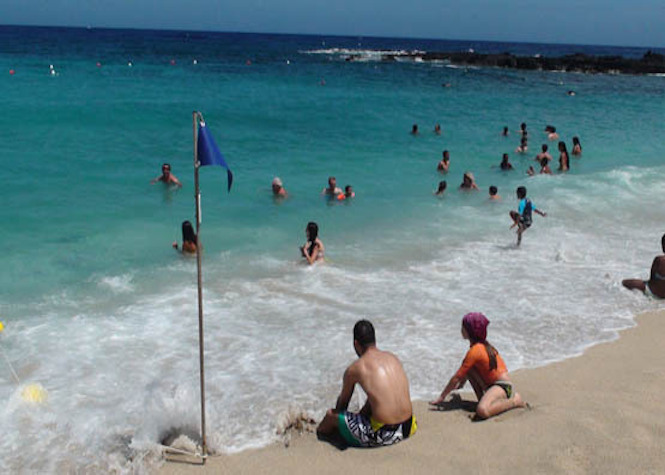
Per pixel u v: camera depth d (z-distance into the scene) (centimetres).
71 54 7419
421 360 675
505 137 2502
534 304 852
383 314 808
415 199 1500
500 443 488
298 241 1141
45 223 1163
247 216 1298
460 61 8175
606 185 1648
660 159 2127
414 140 2355
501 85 5153
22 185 1414
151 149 1908
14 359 652
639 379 614
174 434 520
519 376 632
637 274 988
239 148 2047
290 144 2161
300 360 673
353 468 464
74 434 523
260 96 3550
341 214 1344
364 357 507
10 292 838
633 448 466
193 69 5703
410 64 7919
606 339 738
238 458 487
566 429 503
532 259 1063
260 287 896
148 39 14925
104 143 1944
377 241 1157
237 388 609
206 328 748
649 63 7706
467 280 950
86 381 614
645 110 3578
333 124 2644
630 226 1289
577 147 2156
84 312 784
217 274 946
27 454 493
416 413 555
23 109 2375
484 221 1317
